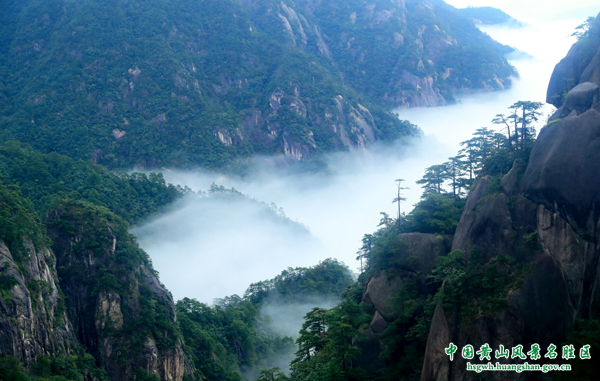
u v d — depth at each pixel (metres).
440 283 67.62
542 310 51.06
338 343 63.41
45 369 78.75
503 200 57.91
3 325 75.75
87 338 95.88
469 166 82.00
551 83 67.75
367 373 65.50
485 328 52.03
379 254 74.25
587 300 53.03
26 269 84.56
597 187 53.22
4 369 71.19
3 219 85.19
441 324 55.12
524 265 53.56
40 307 83.62
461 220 64.69
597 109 56.59
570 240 53.03
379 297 71.19
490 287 53.81
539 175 55.88
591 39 65.69
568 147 54.66
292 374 72.19
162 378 96.62
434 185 85.88
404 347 65.62
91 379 87.75
